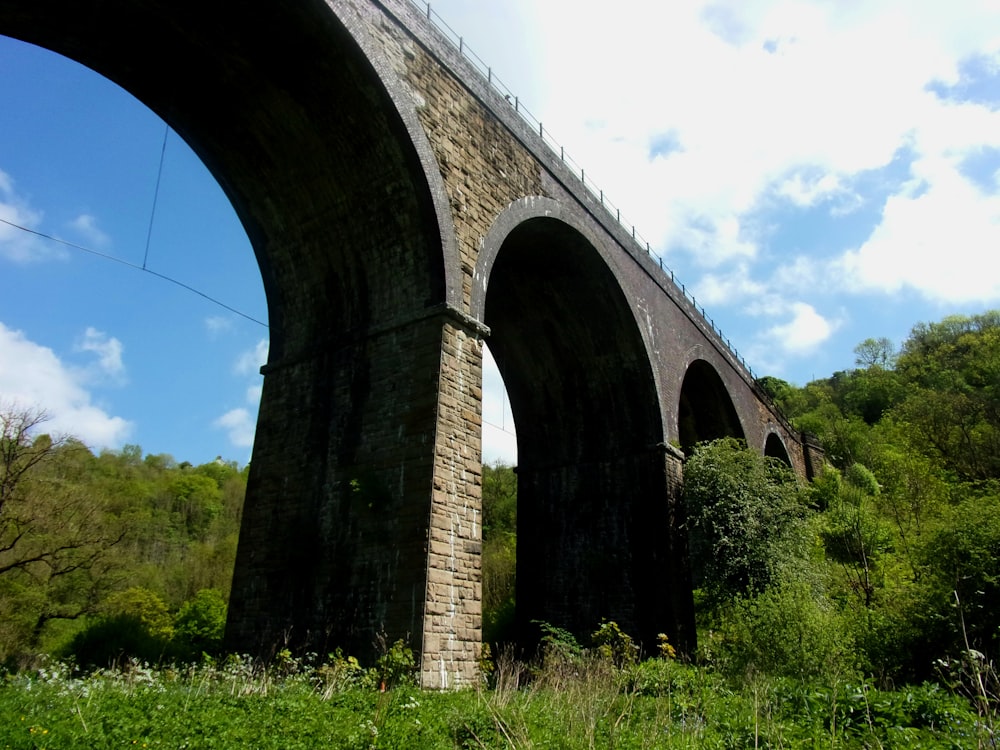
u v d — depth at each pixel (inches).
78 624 1039.0
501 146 596.7
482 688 396.5
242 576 536.4
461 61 565.9
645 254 834.8
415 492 458.0
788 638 495.8
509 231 581.6
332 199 543.2
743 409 1088.8
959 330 2824.8
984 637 480.7
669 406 815.1
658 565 721.6
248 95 512.4
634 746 274.4
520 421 866.8
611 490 780.0
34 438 943.7
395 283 526.6
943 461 1355.8
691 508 775.7
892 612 542.3
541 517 816.9
